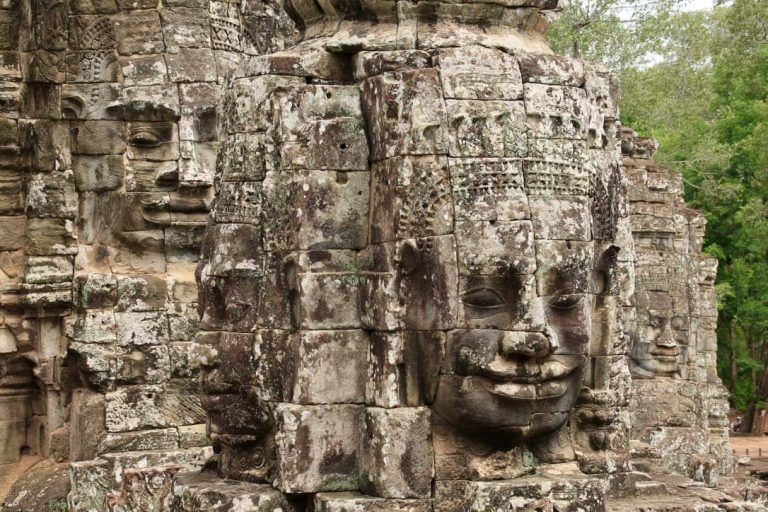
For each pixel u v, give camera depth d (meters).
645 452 10.29
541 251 7.74
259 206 8.38
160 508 9.03
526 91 7.88
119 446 12.59
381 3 8.24
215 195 8.79
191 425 12.88
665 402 17.22
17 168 13.70
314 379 7.95
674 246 17.80
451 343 7.67
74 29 13.46
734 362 31.98
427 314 7.72
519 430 7.71
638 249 17.56
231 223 8.47
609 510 8.12
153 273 13.39
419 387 7.80
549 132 7.89
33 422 13.89
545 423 7.79
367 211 8.09
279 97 8.13
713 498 8.73
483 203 7.67
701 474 12.43
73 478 11.88
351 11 8.46
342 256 8.05
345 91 8.15
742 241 30.81
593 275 8.34
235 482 8.34
